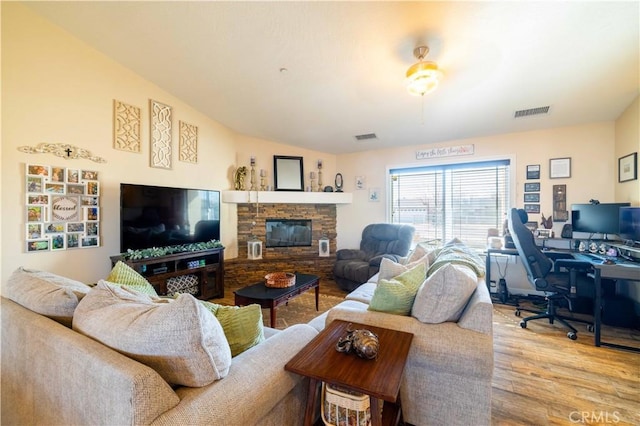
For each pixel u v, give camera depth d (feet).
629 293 9.58
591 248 10.24
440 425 4.60
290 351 4.12
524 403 5.64
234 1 6.68
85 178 9.29
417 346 4.64
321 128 13.83
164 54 9.25
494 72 8.51
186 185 12.68
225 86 10.75
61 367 3.15
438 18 6.53
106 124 9.85
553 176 12.08
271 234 16.46
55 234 8.63
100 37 8.89
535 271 9.09
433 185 14.96
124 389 2.51
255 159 16.06
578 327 9.32
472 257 7.57
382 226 14.87
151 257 9.86
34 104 8.21
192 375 2.96
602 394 5.88
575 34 6.82
